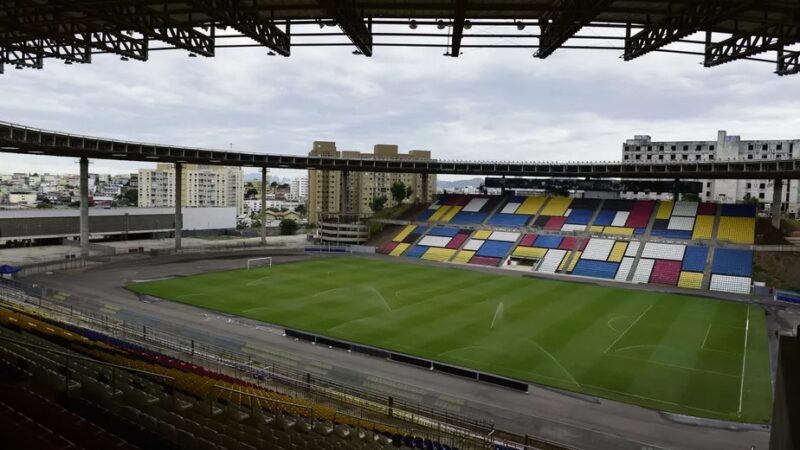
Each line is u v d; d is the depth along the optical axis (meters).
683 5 20.06
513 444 24.92
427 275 73.12
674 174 84.88
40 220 96.38
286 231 145.38
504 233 96.12
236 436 17.19
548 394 31.97
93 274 67.25
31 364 18.27
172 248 96.44
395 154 159.25
